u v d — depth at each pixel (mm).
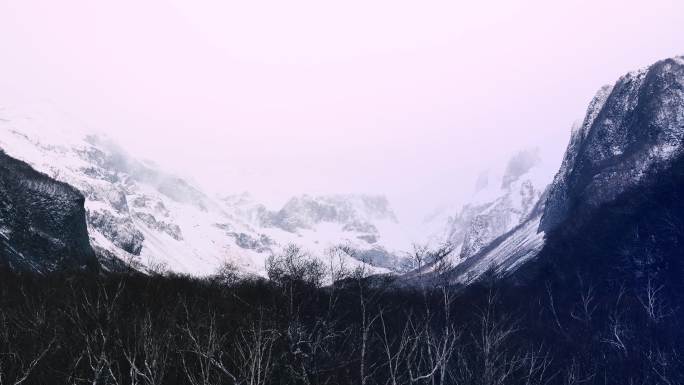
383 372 24578
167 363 19391
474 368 26422
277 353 23750
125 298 30422
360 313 29766
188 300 33250
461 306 34594
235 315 28797
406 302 29219
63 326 23219
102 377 18625
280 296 29891
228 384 19812
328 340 27016
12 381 18391
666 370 37000
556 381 33625
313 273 33062
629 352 40062
